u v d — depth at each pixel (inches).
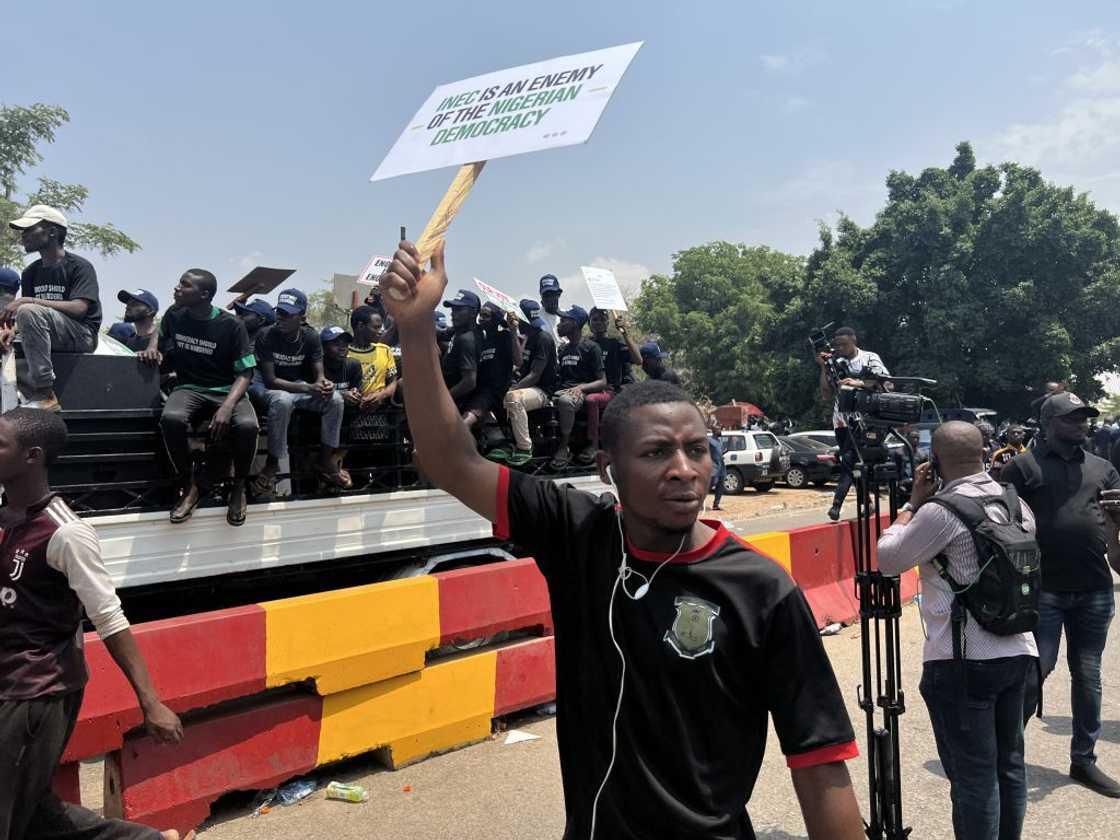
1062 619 169.5
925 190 1254.3
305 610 162.2
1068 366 1168.8
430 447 68.4
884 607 120.3
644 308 1920.5
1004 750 125.6
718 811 60.0
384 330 311.0
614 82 64.7
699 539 65.5
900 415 122.3
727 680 61.1
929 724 204.1
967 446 128.6
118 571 161.9
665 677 60.7
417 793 165.0
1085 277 1218.0
